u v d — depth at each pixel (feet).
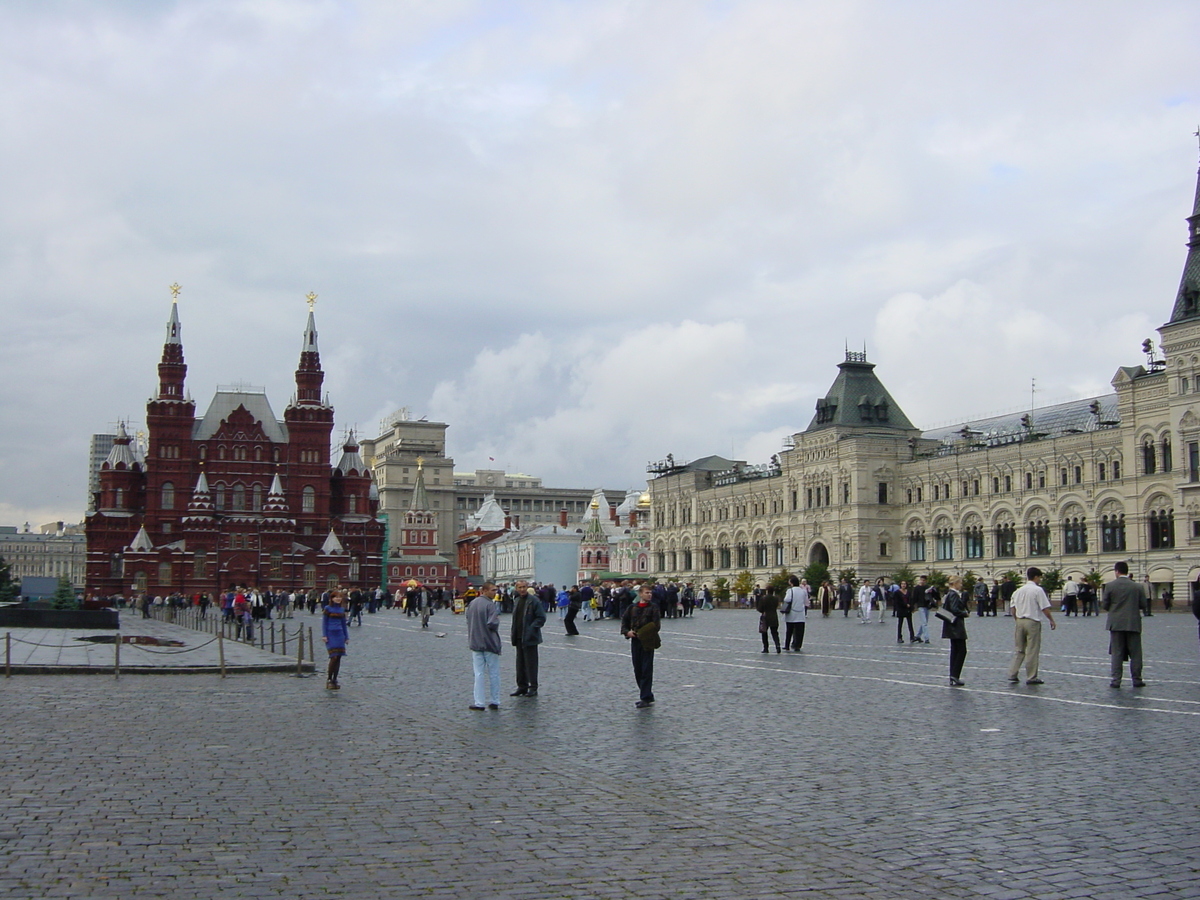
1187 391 369.91
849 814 53.31
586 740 76.74
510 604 348.38
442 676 129.39
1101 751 69.26
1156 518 384.88
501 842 48.03
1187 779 60.54
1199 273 372.38
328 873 43.32
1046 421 474.90
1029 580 110.11
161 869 43.78
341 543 645.51
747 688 109.81
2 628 213.25
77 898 40.06
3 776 62.44
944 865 44.57
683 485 644.69
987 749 70.69
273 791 58.54
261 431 646.33
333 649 112.06
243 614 227.40
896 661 142.31
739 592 483.92
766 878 42.83
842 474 508.53
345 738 77.51
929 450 515.09
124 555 600.80
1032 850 46.62
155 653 160.45
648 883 42.14
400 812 53.62
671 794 58.08
